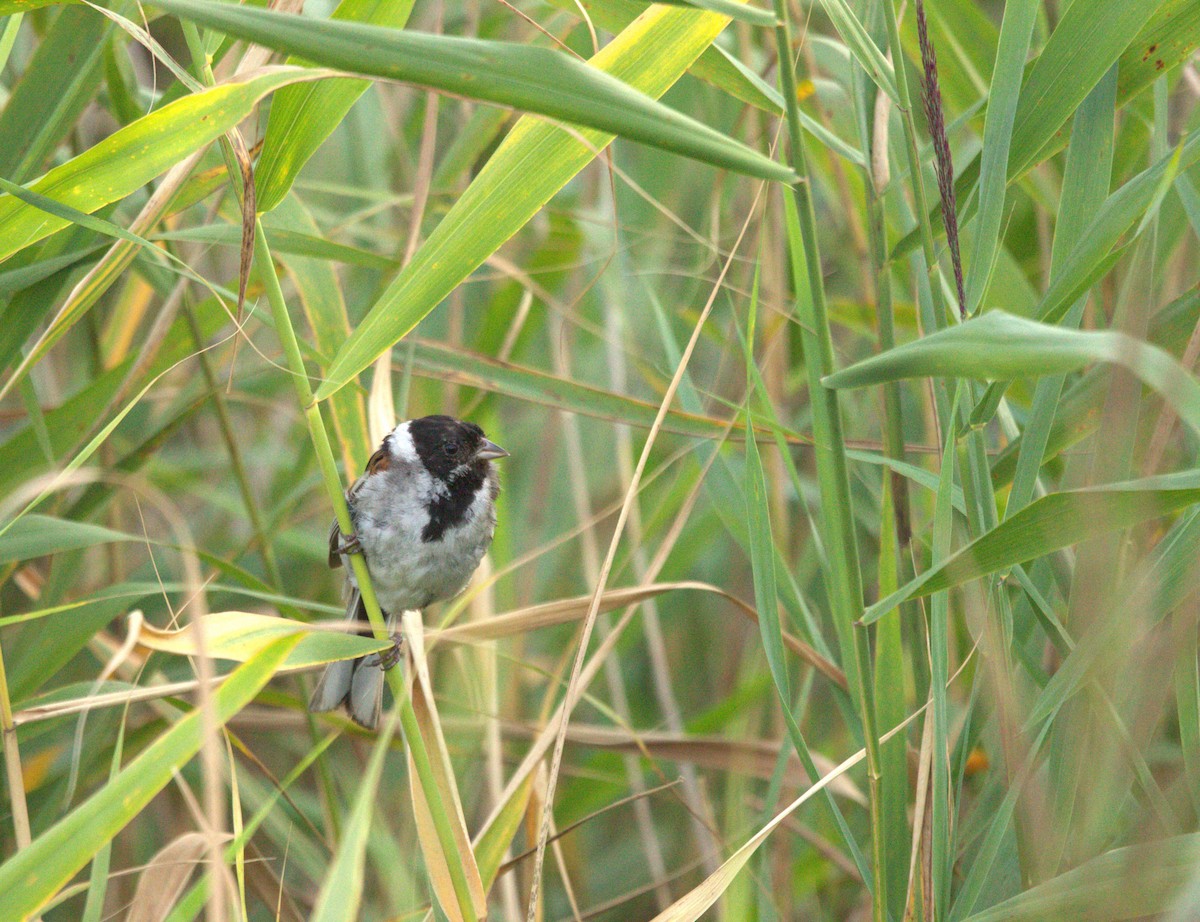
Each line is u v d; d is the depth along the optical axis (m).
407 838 8.43
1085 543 4.17
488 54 3.81
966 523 5.96
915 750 6.73
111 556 8.80
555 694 10.30
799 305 5.96
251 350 10.09
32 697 6.38
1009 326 3.71
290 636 4.27
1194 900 3.45
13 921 3.54
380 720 7.56
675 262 10.70
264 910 8.91
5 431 10.57
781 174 4.11
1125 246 5.13
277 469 10.91
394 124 9.20
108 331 9.20
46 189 4.64
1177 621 4.32
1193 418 3.18
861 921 8.41
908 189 7.59
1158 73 5.60
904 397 9.37
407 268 5.04
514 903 6.84
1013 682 5.84
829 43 7.64
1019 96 5.33
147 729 7.86
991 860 5.14
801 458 10.46
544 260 10.12
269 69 4.34
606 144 5.01
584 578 11.02
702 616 11.56
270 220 6.97
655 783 9.84
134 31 4.42
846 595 5.35
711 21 4.95
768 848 7.25
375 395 6.81
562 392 7.11
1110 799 4.94
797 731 5.48
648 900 9.98
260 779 9.37
